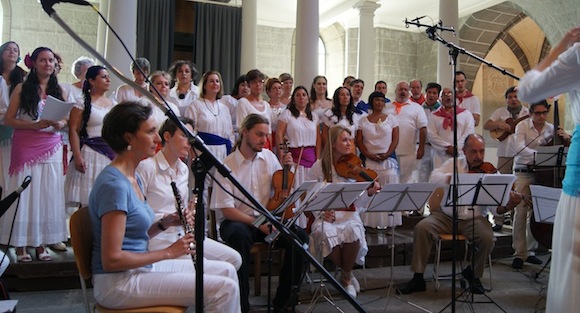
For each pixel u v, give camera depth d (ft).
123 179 7.78
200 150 7.20
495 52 42.09
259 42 42.09
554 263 7.27
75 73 18.45
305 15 24.56
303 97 17.94
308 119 18.04
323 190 11.10
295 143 17.69
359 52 36.60
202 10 37.19
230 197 12.72
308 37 24.53
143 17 35.12
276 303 13.05
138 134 8.00
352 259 14.06
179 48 38.27
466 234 14.82
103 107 14.96
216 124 16.96
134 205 7.92
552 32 32.30
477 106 23.11
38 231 13.94
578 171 6.97
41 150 14.05
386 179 18.88
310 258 7.75
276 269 16.74
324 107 20.38
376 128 19.01
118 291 7.76
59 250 15.34
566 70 6.60
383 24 42.93
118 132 7.97
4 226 13.67
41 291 13.97
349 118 18.83
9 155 14.65
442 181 14.94
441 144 20.51
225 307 8.03
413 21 11.54
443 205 13.25
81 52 36.45
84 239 7.98
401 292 14.85
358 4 36.37
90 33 36.73
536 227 16.57
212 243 10.77
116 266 7.38
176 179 10.89
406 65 44.11
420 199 12.82
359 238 13.99
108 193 7.52
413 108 21.11
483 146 15.14
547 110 19.03
